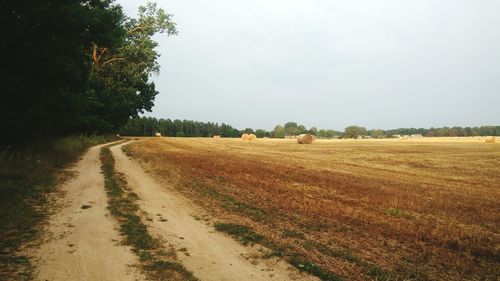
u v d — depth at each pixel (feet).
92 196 37.04
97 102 135.74
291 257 21.76
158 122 526.98
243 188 43.73
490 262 22.20
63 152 72.49
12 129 56.18
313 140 212.64
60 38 50.03
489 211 35.45
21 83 48.70
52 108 63.16
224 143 199.52
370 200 38.37
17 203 30.81
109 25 65.87
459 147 170.81
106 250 21.72
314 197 39.19
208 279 18.40
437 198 41.29
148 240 23.93
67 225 26.32
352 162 87.76
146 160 76.28
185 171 57.93
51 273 18.13
